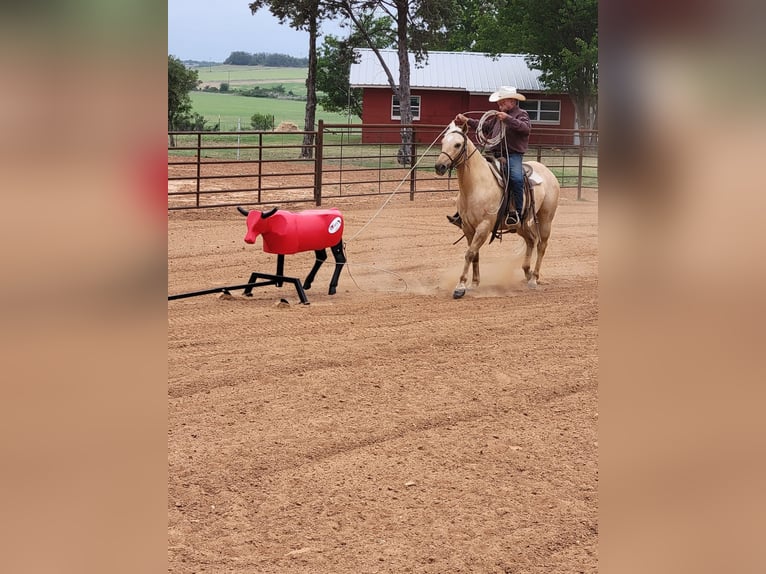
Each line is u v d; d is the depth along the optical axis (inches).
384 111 1662.2
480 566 141.1
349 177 980.6
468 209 376.2
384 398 234.5
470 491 173.5
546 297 384.8
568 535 153.9
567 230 636.1
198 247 504.7
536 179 387.5
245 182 878.4
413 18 1357.0
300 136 1879.9
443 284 416.5
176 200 711.7
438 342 297.0
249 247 510.3
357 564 140.8
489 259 496.1
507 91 377.4
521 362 273.3
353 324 322.7
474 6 1920.5
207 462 185.3
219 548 145.6
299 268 446.6
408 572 138.3
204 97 4163.4
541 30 1518.2
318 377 252.5
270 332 307.1
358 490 172.7
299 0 1334.9
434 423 215.5
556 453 195.9
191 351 277.9
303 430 207.5
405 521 158.6
